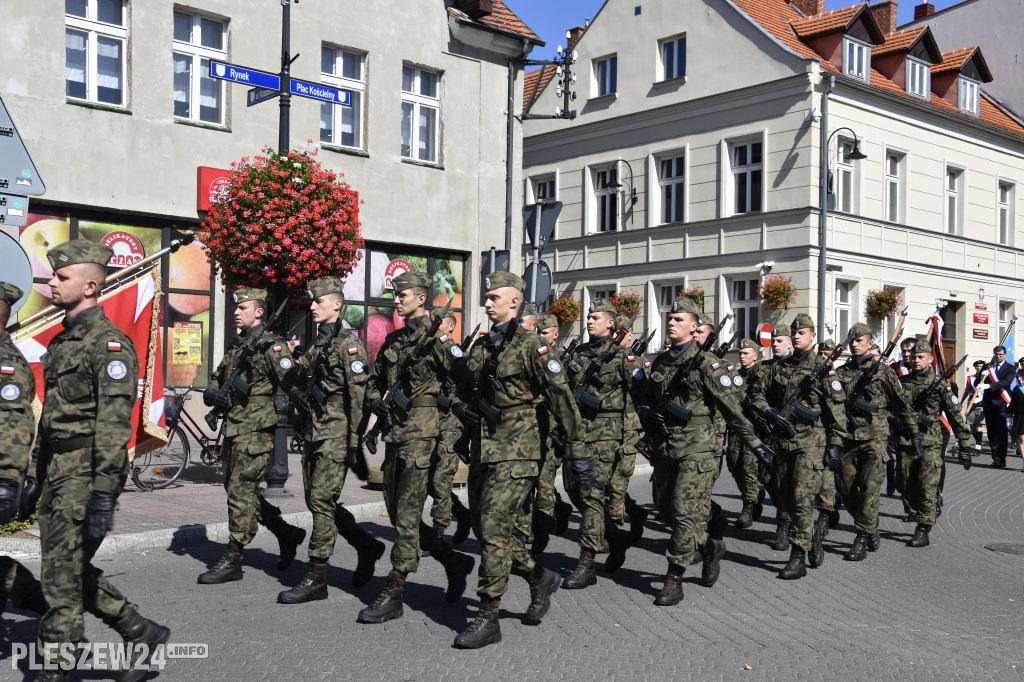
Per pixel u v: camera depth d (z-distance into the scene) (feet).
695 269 83.71
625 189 89.76
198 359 46.65
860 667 17.16
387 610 19.40
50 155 41.86
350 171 51.85
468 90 57.16
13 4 40.81
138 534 25.82
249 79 35.58
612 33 91.66
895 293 82.58
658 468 22.24
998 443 54.90
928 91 87.40
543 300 40.11
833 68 78.89
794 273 76.64
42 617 14.17
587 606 21.34
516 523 22.48
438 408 20.29
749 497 32.32
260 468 22.47
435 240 55.57
